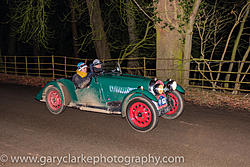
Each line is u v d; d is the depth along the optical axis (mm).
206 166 4270
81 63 6957
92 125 6410
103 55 16406
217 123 6484
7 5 26156
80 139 5477
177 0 9906
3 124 6570
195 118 6887
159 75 10805
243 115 7137
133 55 17562
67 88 7109
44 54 32594
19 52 33594
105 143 5246
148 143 5234
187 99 8977
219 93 9578
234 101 8508
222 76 19984
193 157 4598
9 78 15312
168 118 6840
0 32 30844
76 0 16906
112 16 18875
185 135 5676
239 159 4523
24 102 9016
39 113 7551
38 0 13516
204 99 8859
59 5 25281
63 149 4977
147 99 5625
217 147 5031
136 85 6023
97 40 16250
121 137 5578
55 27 26422
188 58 10445
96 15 15727
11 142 5348
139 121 5949
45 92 7629
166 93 6465
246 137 5555
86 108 6840
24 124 6547
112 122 6633
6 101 9203
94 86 6668
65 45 29922
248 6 12398
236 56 19125
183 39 10406
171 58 10461
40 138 5559
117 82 6309
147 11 12352
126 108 6012
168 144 5180
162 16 10188
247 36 17156
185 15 10000
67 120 6840
